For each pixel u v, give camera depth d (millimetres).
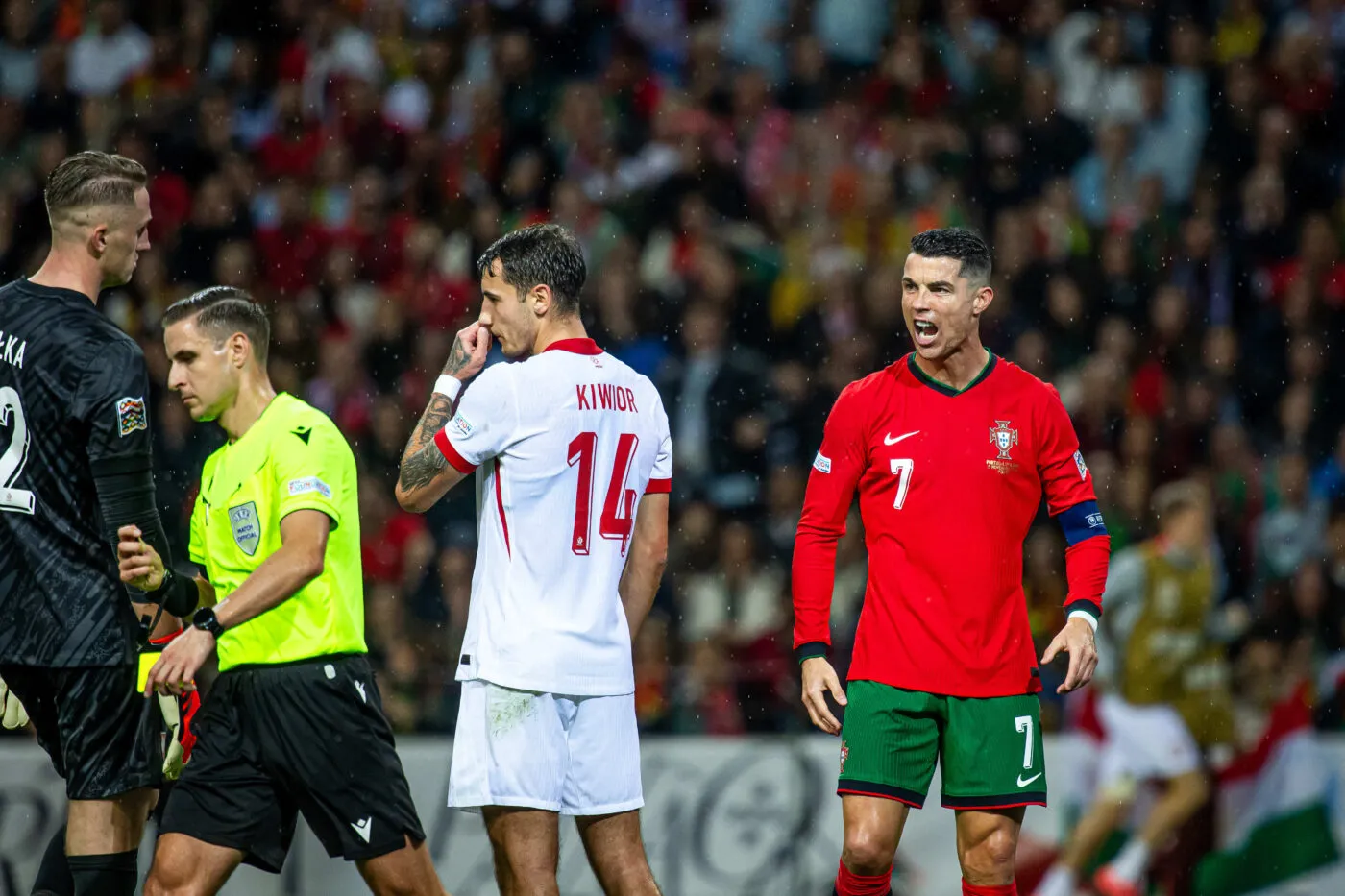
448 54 41531
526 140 40062
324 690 14336
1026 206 38875
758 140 39906
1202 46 42250
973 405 14664
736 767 24312
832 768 24266
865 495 14922
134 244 14242
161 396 32188
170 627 15578
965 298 14430
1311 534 32531
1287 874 26500
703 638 27828
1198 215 39562
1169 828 26391
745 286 35531
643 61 41438
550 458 13398
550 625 13367
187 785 14328
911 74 40750
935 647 14492
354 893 23109
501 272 13812
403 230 37531
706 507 29781
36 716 14547
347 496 14734
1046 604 28547
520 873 13359
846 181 38344
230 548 14570
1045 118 40531
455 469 13398
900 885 24484
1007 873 14633
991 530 14570
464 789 13430
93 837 14141
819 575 15016
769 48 42969
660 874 23953
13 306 13758
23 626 13789
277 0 42250
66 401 13609
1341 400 36531
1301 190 40531
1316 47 42656
